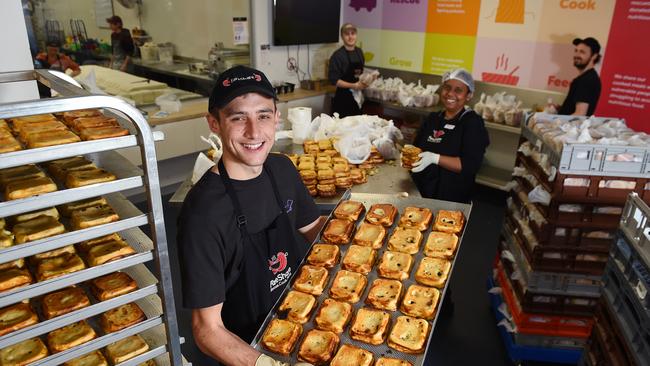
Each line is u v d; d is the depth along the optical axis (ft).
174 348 4.22
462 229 5.08
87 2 13.89
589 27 11.98
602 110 12.25
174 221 11.98
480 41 14.29
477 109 13.70
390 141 8.62
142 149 3.53
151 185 3.65
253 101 3.51
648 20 10.93
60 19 12.93
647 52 11.13
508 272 7.70
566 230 6.11
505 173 14.33
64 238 3.41
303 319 3.88
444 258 4.66
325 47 17.81
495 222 12.30
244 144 3.59
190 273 3.53
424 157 7.84
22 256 3.24
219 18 15.35
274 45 15.66
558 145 5.78
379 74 17.39
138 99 12.63
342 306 4.01
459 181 7.82
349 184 7.30
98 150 3.38
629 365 4.04
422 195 8.14
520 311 6.96
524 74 13.60
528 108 13.53
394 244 4.83
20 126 3.96
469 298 8.95
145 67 16.44
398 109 16.26
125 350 4.08
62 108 3.10
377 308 4.08
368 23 17.17
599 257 6.23
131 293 3.89
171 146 12.33
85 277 3.62
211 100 3.64
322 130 9.23
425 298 4.11
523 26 13.21
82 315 3.67
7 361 3.59
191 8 16.14
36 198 3.22
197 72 15.56
